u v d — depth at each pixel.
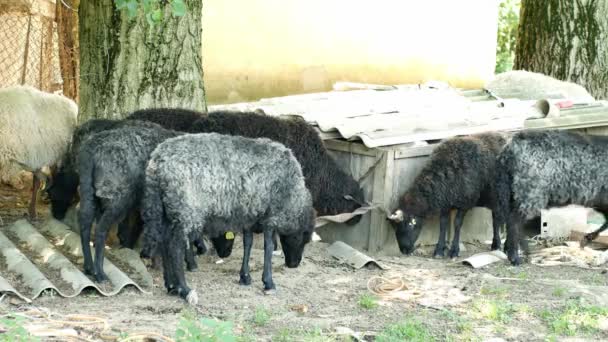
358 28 14.67
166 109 8.47
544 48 12.77
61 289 6.70
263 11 13.80
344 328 6.11
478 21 15.95
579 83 12.54
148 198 6.54
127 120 7.91
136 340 5.43
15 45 11.33
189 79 9.10
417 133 9.23
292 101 10.63
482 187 8.72
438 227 9.30
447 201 8.59
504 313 6.59
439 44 15.55
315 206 8.93
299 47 14.19
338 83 13.40
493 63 16.30
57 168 9.20
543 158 8.09
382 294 7.16
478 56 16.05
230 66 13.63
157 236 6.54
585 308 6.72
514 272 8.05
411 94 11.16
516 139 8.19
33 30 11.47
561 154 8.11
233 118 8.38
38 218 9.31
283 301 6.87
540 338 6.05
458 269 8.19
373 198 9.02
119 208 7.07
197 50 9.19
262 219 6.97
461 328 6.22
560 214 9.36
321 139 8.85
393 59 15.10
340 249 8.51
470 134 9.22
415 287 7.43
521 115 10.16
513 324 6.36
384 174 8.87
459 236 8.93
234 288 7.16
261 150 6.82
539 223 9.48
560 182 8.15
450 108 10.23
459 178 8.57
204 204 6.54
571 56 12.57
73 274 6.90
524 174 8.10
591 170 8.16
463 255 8.93
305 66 14.28
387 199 8.90
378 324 6.32
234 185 6.64
